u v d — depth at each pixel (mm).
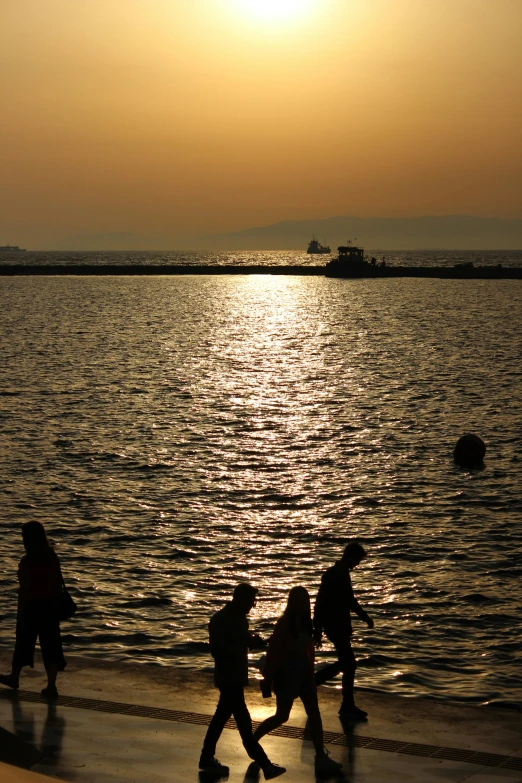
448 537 28891
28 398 58250
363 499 33750
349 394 60750
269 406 55719
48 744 11609
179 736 12031
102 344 94312
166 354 85750
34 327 113375
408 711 13016
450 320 123438
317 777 10883
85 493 34438
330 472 38250
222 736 12148
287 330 112562
